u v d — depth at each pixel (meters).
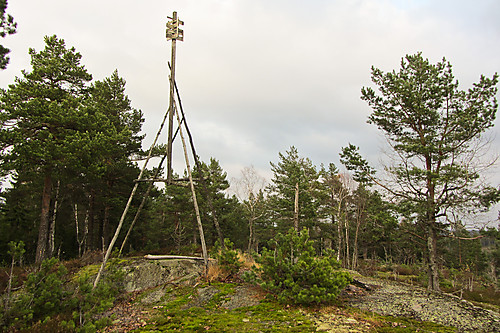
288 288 8.92
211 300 8.57
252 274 9.59
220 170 35.84
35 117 14.55
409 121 18.56
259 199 38.59
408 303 8.95
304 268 8.67
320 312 7.64
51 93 16.50
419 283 22.83
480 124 16.62
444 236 17.50
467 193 15.99
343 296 9.66
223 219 35.12
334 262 9.62
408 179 17.59
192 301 8.50
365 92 19.58
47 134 14.97
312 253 9.55
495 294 19.06
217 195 35.16
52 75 17.14
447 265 40.34
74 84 18.09
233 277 10.92
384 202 19.39
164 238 35.34
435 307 8.53
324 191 33.88
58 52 18.06
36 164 14.91
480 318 7.56
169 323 6.91
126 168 21.42
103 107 21.25
